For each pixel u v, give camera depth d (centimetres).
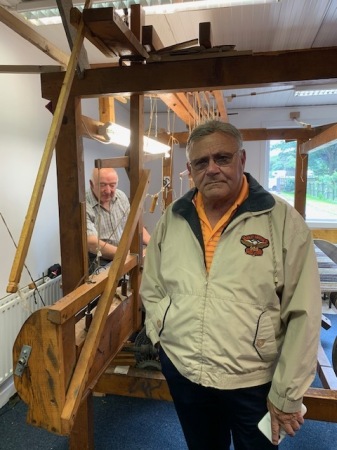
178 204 114
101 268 155
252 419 103
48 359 99
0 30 211
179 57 120
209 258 104
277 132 346
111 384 162
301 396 93
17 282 77
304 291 95
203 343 100
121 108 453
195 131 104
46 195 270
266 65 115
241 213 101
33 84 246
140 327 172
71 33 108
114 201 234
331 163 493
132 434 189
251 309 96
